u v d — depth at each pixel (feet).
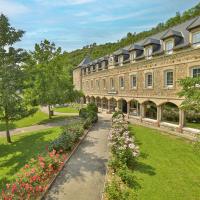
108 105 119.14
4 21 59.36
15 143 63.46
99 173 35.53
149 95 77.97
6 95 56.85
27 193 26.50
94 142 54.90
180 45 63.00
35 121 105.70
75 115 117.50
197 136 31.63
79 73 181.06
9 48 61.93
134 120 89.10
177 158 42.19
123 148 38.11
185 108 30.68
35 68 97.96
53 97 100.37
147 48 79.25
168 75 68.44
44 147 53.57
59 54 108.88
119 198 25.39
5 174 39.24
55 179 33.27
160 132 65.98
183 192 28.91
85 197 28.22
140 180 32.40
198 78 28.48
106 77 118.62
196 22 57.41
